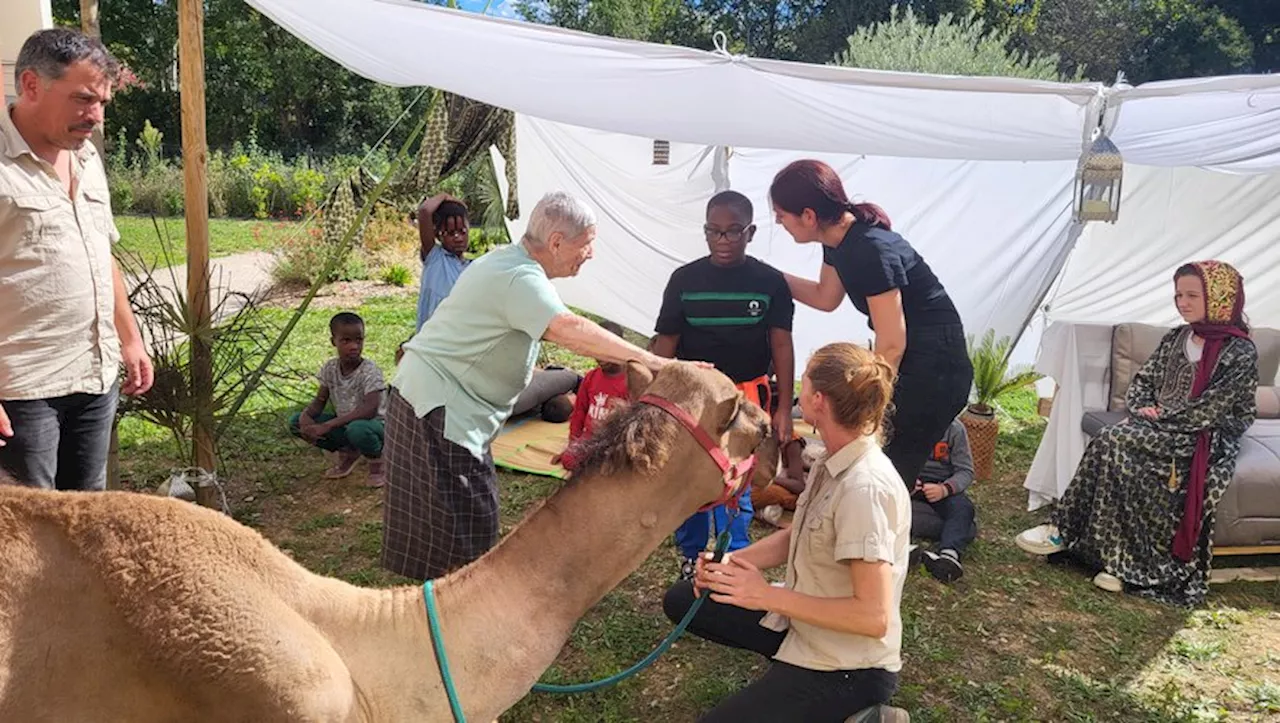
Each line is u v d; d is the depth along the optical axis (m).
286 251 14.35
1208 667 4.36
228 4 33.19
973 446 6.76
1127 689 4.16
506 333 3.49
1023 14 31.33
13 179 3.25
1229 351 5.05
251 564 1.94
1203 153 4.83
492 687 2.12
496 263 3.46
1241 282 5.15
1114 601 5.01
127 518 1.85
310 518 5.78
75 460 3.81
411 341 3.73
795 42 37.19
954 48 16.23
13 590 1.71
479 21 4.08
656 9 40.06
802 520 3.00
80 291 3.53
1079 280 8.30
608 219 9.28
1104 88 4.30
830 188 4.11
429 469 3.60
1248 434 5.63
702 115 4.54
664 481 2.23
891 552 2.78
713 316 4.38
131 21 32.78
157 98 33.34
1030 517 6.16
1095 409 6.12
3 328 3.33
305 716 1.85
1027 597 5.02
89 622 1.76
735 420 2.33
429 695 2.07
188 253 5.09
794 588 3.01
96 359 3.68
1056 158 4.83
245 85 34.41
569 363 9.88
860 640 2.92
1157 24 31.22
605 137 8.84
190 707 1.83
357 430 6.09
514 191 7.89
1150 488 5.09
